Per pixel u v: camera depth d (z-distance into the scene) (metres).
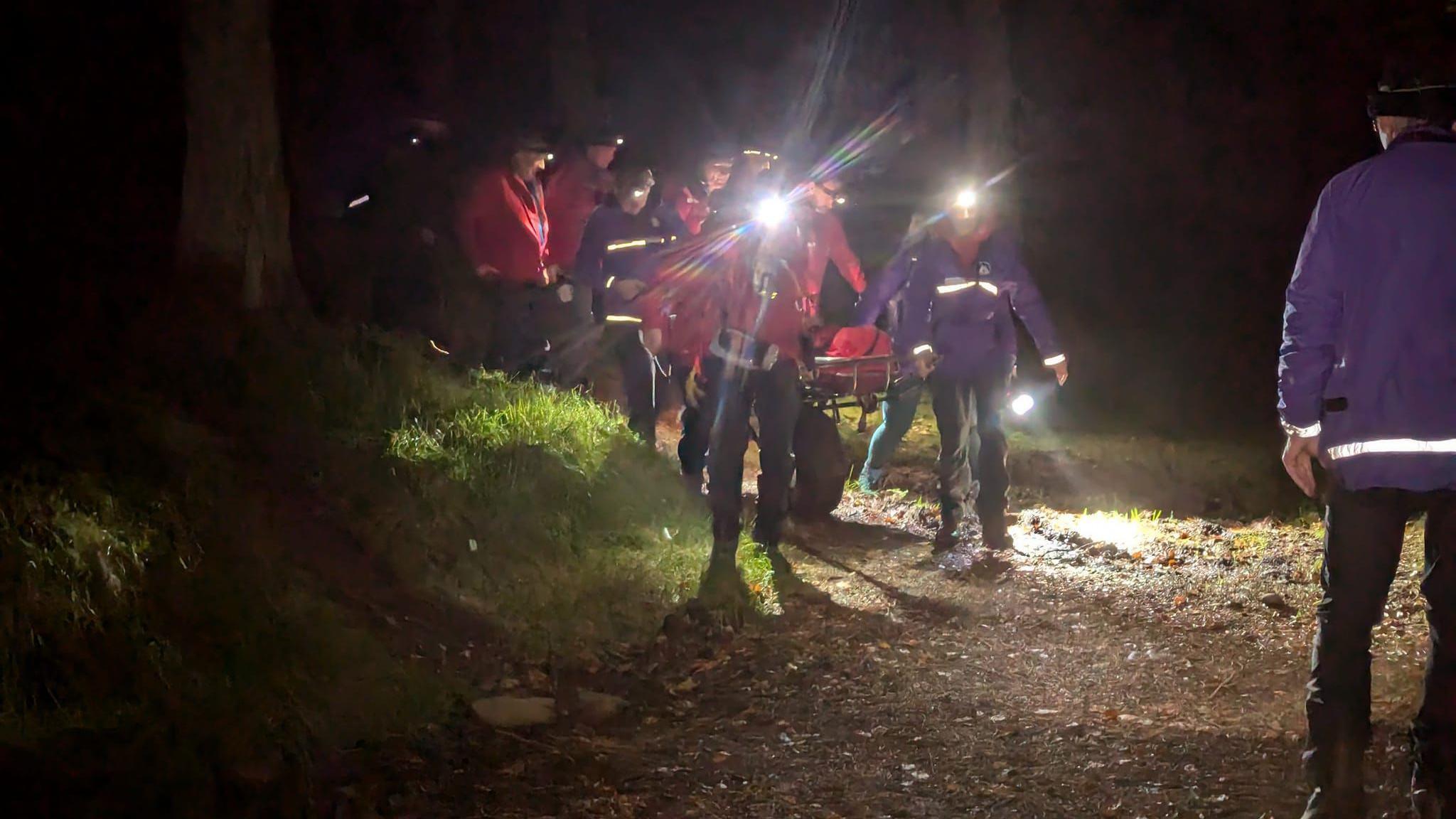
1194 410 14.44
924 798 4.28
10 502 4.96
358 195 10.95
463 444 7.43
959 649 5.93
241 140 7.93
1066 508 9.61
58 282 7.82
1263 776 4.37
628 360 8.77
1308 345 3.56
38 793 3.77
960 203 7.37
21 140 10.29
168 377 6.80
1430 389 3.43
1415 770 3.72
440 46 16.77
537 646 5.61
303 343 7.72
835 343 8.80
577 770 4.46
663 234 8.49
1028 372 15.58
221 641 4.88
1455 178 3.44
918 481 9.80
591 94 16.97
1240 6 18.75
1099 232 18.55
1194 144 18.98
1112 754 4.61
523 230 9.52
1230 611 6.55
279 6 15.27
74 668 4.49
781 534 7.20
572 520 7.11
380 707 4.76
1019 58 18.58
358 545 6.02
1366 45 17.81
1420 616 6.25
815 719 5.02
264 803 3.95
